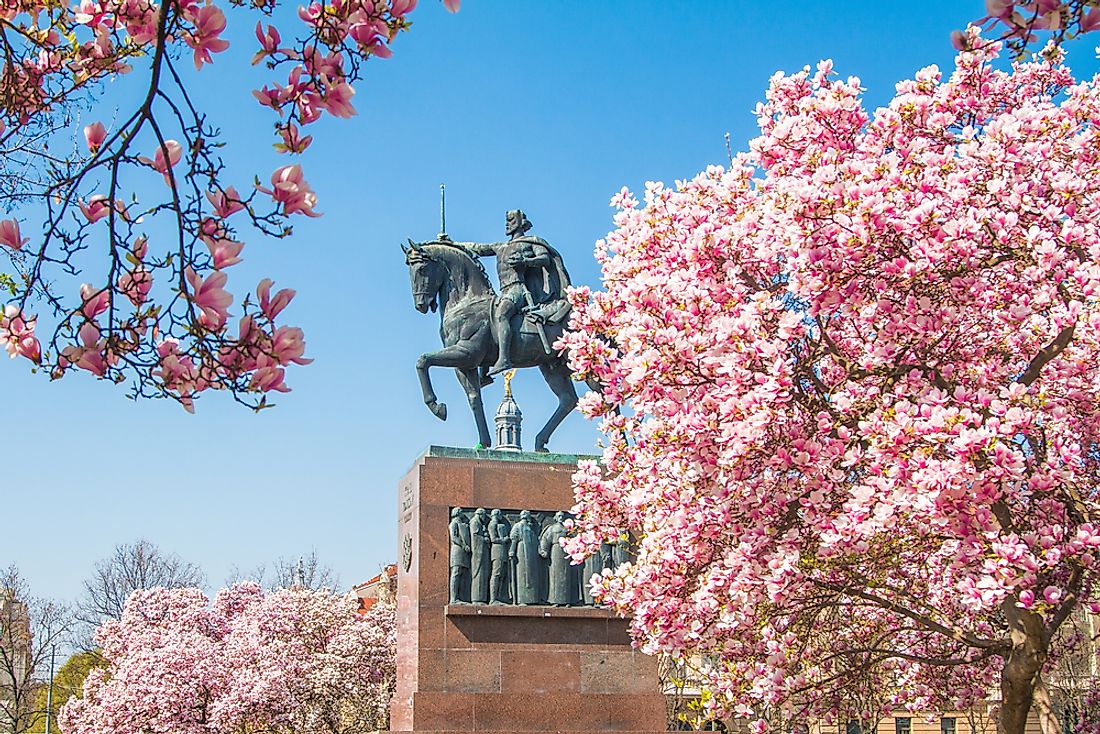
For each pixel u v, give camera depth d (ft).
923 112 54.85
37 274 23.44
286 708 137.80
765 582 46.83
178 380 22.74
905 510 43.21
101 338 22.76
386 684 145.79
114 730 138.72
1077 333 45.62
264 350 21.99
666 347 46.65
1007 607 47.67
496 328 66.13
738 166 58.34
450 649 59.62
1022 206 46.78
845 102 54.39
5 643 206.80
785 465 45.06
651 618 51.93
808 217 45.47
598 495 60.03
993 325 50.42
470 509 62.28
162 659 140.67
